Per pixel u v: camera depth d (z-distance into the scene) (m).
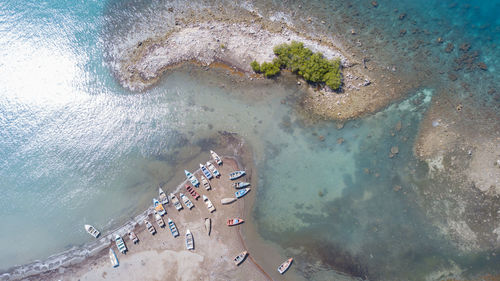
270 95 46.62
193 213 41.69
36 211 42.94
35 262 40.78
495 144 42.47
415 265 38.91
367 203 41.53
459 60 47.34
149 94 47.66
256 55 48.28
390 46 48.75
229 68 48.19
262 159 43.81
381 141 43.88
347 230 40.66
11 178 44.38
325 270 39.47
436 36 49.09
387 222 40.66
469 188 40.91
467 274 38.12
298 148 44.12
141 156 44.72
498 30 48.69
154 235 41.00
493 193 40.41
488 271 37.97
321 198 42.03
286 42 48.88
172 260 40.16
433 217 40.38
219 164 43.53
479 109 44.50
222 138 44.94
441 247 39.25
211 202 42.06
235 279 39.41
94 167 44.53
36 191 43.78
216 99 46.88
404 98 45.59
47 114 47.38
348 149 43.81
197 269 39.88
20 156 45.41
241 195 42.03
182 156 44.41
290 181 42.84
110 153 45.06
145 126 46.09
